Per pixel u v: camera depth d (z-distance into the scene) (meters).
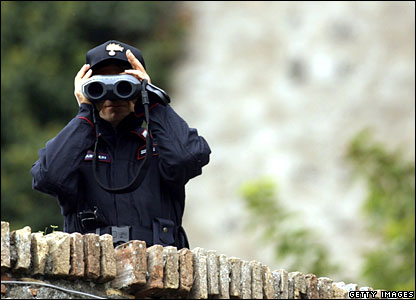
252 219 34.00
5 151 53.56
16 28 57.72
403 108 54.84
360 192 50.34
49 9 58.81
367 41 57.97
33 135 53.78
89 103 14.22
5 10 57.53
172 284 12.58
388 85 55.78
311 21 59.81
